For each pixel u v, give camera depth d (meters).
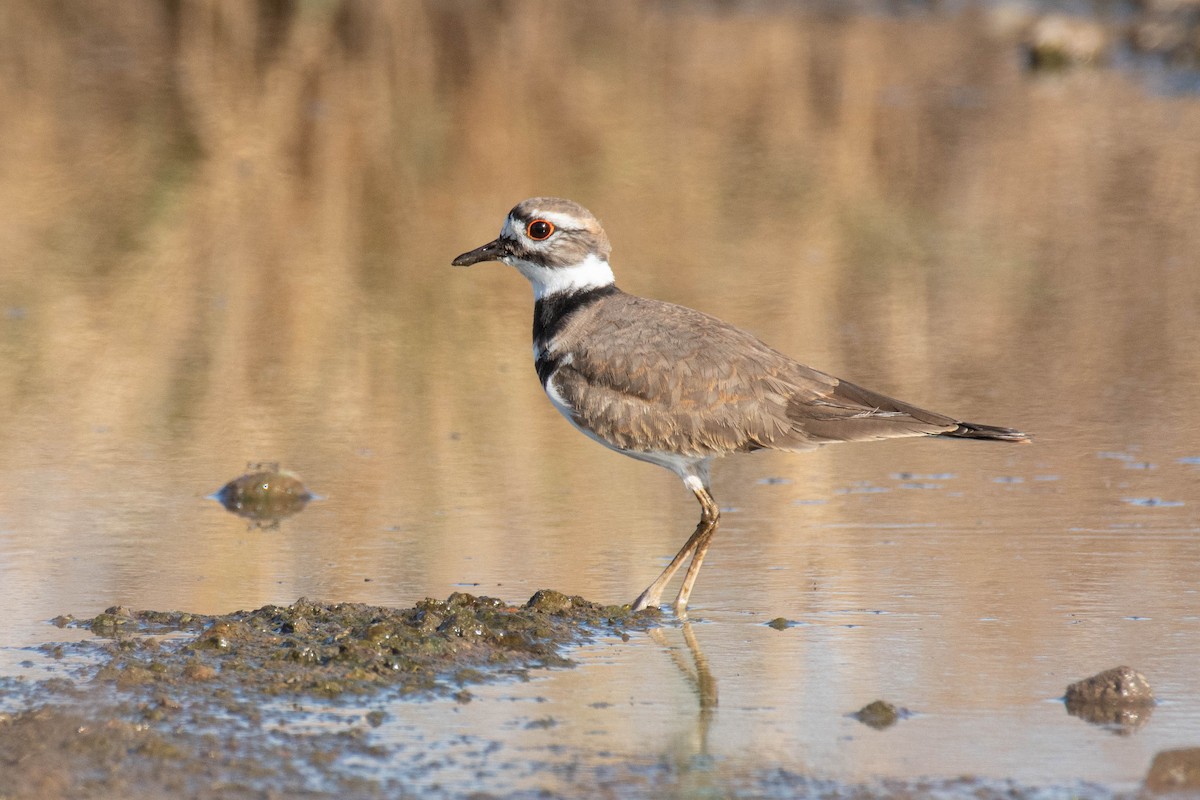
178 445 14.38
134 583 10.83
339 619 9.90
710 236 21.27
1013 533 11.74
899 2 40.22
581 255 11.34
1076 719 8.41
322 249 20.81
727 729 8.33
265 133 25.92
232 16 34.19
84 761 7.81
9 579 10.88
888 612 10.17
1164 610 10.05
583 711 8.59
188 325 17.95
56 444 14.37
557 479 13.46
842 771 7.78
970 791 7.54
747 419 10.59
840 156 25.50
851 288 19.16
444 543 11.75
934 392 15.41
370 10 34.94
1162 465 13.37
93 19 34.88
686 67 31.95
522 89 29.28
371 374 16.53
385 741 8.13
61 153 24.92
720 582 10.88
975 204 23.03
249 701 8.63
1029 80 31.80
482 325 18.20
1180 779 7.62
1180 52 33.38
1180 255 20.53
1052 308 18.44
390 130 26.17
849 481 13.32
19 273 19.62
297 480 12.97
